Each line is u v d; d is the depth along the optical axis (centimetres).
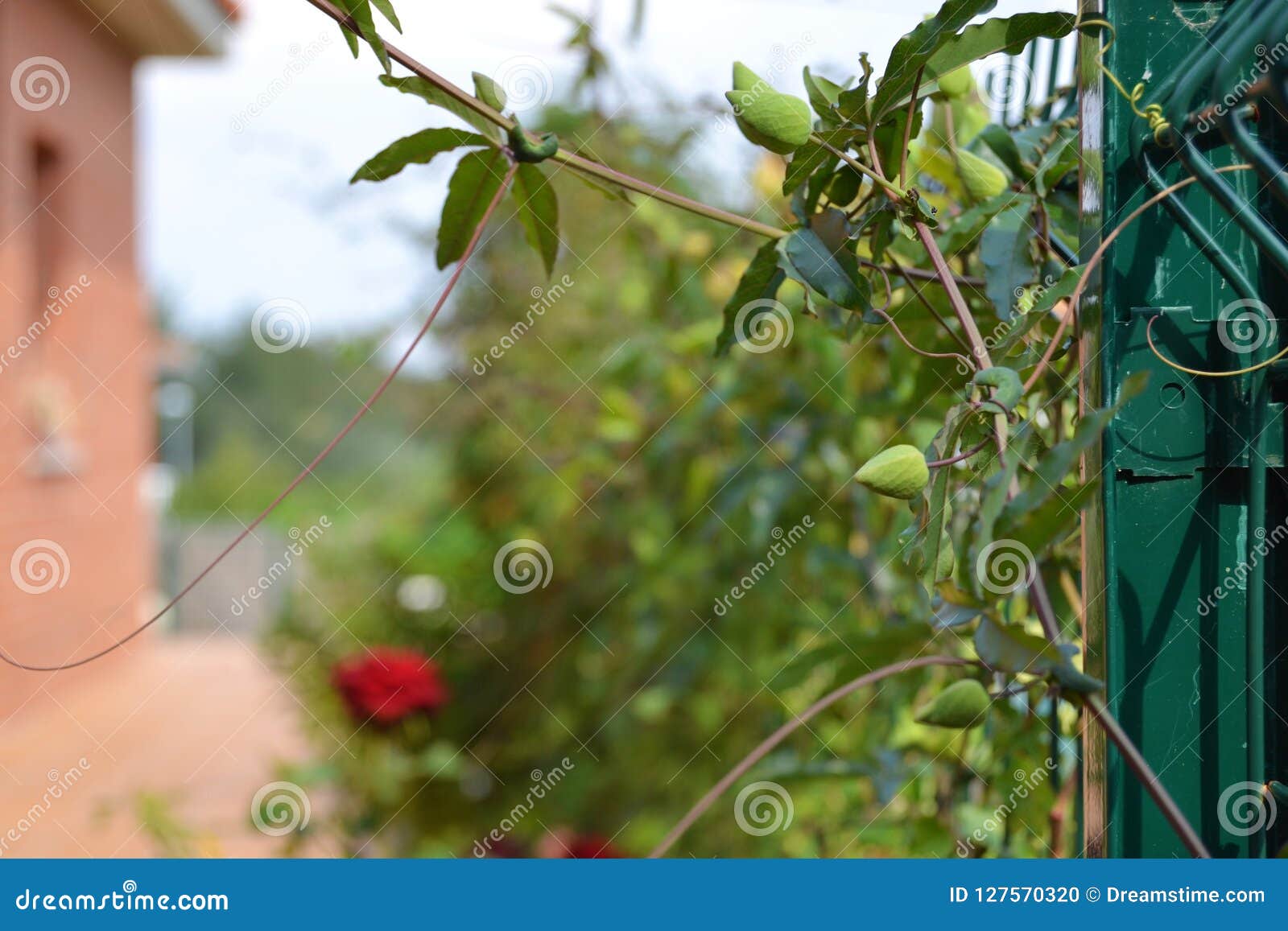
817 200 72
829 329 93
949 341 90
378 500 464
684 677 228
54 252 502
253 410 1268
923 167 97
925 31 63
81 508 538
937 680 128
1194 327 66
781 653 209
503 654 316
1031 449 59
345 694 254
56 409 487
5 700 440
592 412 267
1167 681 65
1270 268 67
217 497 1190
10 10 438
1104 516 66
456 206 79
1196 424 66
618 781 284
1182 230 67
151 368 667
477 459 344
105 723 473
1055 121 93
